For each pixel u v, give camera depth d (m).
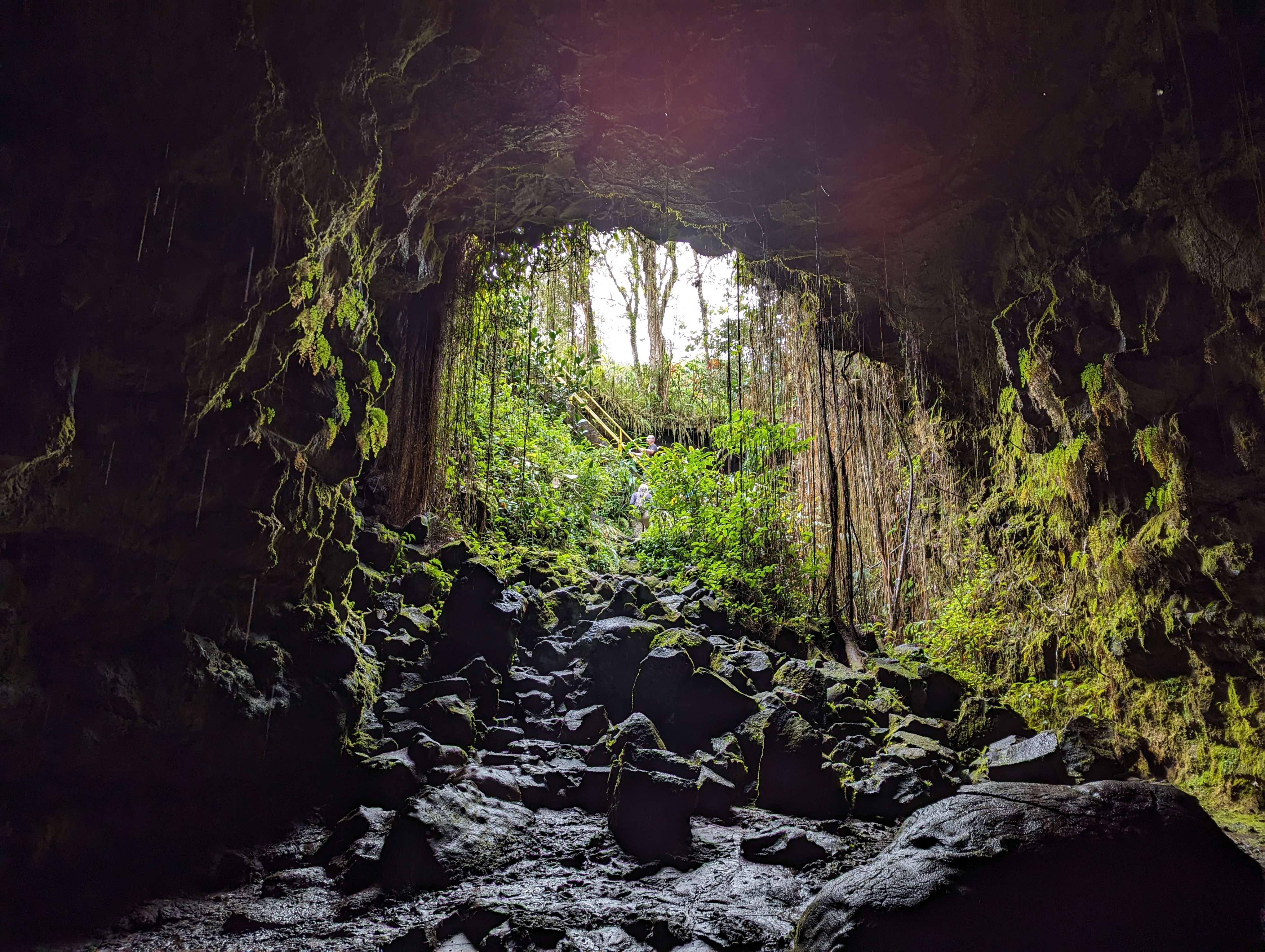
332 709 4.91
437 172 5.90
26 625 3.61
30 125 3.29
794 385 9.03
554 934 3.32
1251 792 5.09
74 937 3.35
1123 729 6.07
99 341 3.61
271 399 4.67
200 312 3.89
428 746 5.00
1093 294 5.96
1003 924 2.87
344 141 4.69
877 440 8.99
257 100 3.80
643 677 6.02
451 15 4.72
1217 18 4.56
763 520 8.45
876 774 5.23
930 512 8.58
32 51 3.20
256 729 4.47
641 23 5.02
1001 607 7.47
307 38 4.11
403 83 5.00
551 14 4.88
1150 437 5.65
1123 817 3.33
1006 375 7.30
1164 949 2.96
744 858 4.28
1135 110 5.25
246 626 4.69
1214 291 5.05
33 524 3.57
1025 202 6.31
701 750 5.74
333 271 5.13
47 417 3.37
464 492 7.98
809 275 7.93
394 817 4.39
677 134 5.89
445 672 6.14
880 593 8.77
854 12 5.06
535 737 5.77
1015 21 5.03
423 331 7.29
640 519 10.80
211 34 3.53
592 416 11.80
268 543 4.63
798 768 5.18
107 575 3.91
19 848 3.46
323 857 4.18
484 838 4.23
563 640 6.98
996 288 7.05
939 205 6.63
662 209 7.08
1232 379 5.08
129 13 3.31
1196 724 5.57
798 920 3.40
